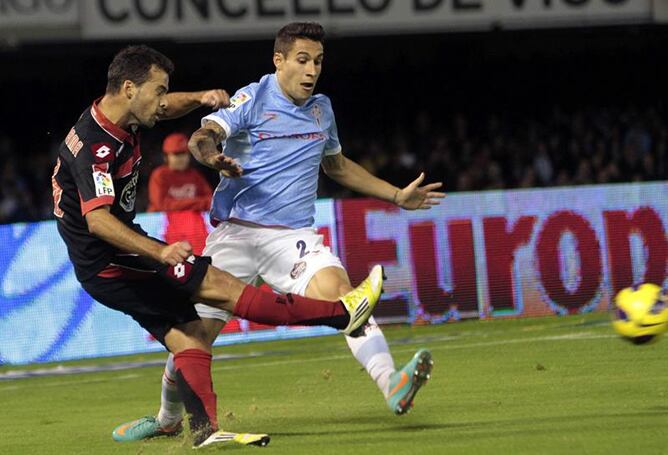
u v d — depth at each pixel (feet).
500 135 267.39
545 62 283.38
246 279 79.46
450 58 279.49
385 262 160.25
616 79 285.43
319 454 65.05
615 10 220.23
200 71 269.44
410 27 214.28
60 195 69.15
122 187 69.15
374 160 248.52
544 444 64.23
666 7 222.07
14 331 149.48
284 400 96.84
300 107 77.97
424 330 155.43
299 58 76.64
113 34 204.64
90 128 67.31
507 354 118.93
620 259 166.61
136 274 69.41
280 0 209.67
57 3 202.59
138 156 69.72
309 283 76.02
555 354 115.65
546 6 218.59
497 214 163.43
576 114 267.39
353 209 159.74
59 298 151.12
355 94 281.33
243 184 77.97
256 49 249.55
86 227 68.85
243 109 76.23
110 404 104.63
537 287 163.94
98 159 66.64
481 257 162.81
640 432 66.54
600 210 166.20
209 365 69.92
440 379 101.81
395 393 67.51
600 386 89.92
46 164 252.42
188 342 69.62
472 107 282.77
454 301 161.89
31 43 222.28
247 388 107.96
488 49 276.82
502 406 82.38
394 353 129.49
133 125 68.49
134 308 69.82
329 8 211.61
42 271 150.71
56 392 118.21
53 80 274.36
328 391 101.55
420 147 257.14
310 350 142.00
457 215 162.50
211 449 68.44
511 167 251.60
